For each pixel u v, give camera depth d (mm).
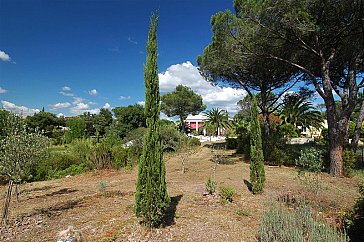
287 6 9141
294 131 26078
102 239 4102
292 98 17344
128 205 5992
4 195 7660
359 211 4465
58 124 41344
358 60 10039
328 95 10391
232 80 16312
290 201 6246
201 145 26219
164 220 4977
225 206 6051
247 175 10195
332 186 8094
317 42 10273
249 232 4551
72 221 5039
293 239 3570
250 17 10242
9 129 4891
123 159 13906
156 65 4633
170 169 12609
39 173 11086
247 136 18281
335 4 8961
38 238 4258
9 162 4645
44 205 6301
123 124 30188
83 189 8312
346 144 12156
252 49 11523
